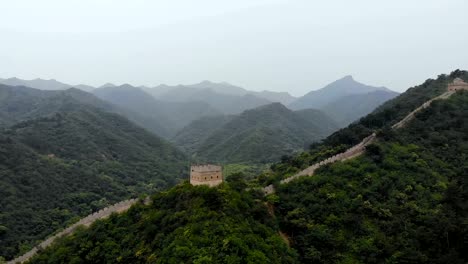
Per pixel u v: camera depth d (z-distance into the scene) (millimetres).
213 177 79125
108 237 72438
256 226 64125
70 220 125250
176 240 57594
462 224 65000
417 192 77625
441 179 81312
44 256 77438
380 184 79375
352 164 86812
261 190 80562
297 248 67312
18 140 187125
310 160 102688
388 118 119250
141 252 62312
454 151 89500
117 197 166750
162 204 73625
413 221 71500
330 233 69500
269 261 55469
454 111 103438
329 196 76438
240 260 52906
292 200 77938
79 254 71625
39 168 161625
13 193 136625
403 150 89688
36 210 134250
